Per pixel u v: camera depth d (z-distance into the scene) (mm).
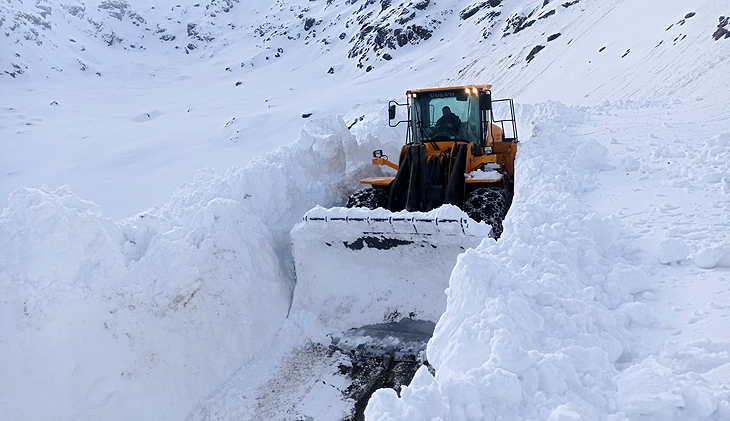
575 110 15766
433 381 2900
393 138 11258
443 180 7344
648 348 3129
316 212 6234
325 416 4848
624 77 28516
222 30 155375
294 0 162375
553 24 57750
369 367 5480
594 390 2734
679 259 4086
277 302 6254
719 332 3100
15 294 4684
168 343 5184
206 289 5656
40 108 83312
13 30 130250
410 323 5863
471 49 79125
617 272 3898
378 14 113375
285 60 119812
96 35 153375
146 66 132625
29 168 41375
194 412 5066
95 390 4699
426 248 5996
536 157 7445
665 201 5473
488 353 3049
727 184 5531
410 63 84625
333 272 6316
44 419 4453
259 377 5422
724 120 10391
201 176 7797
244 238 6301
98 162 40312
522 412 2645
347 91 75875
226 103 80312
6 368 4449
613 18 42562
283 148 8336
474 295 3539
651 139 8984
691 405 2508
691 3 31062
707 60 21344
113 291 5055
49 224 4941
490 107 7953
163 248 5492
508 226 4906
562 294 3631
